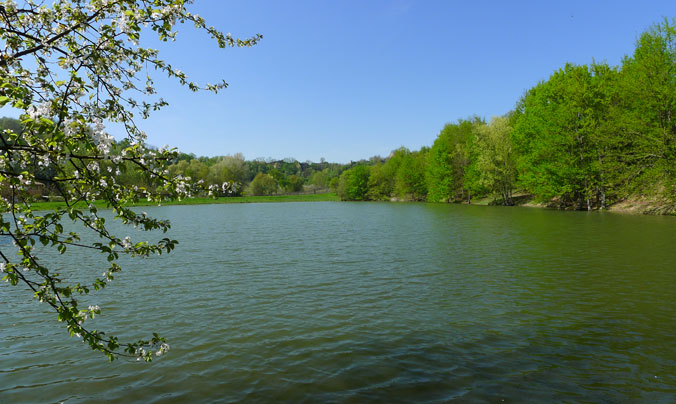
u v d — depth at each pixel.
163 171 4.32
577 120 44.06
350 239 25.88
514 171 59.06
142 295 12.60
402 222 37.81
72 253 21.47
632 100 37.62
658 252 17.34
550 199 50.38
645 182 34.72
